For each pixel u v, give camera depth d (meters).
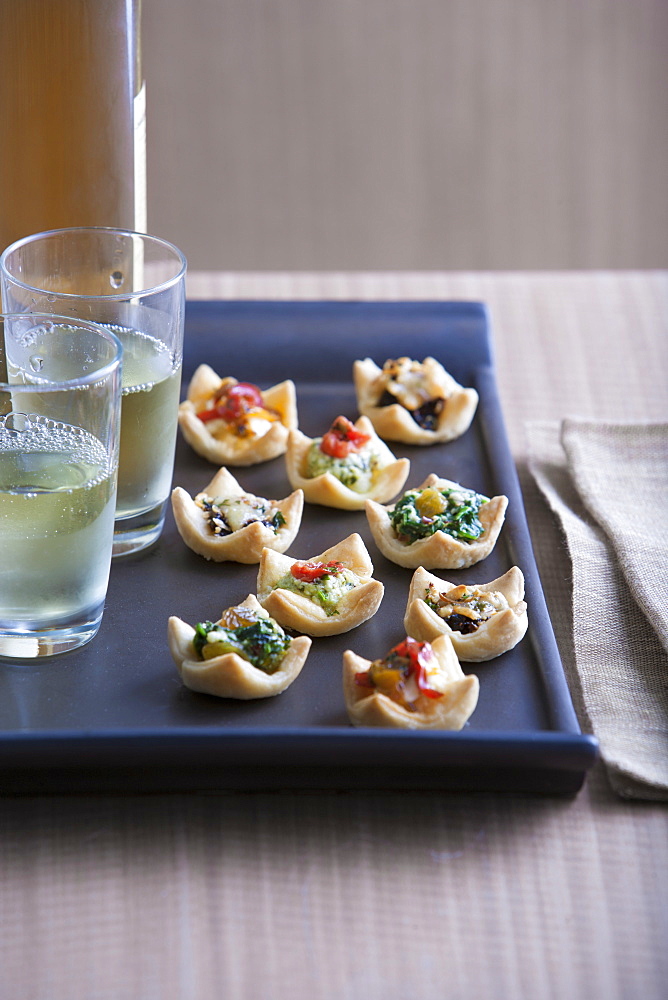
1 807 0.68
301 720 0.71
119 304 0.76
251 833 0.68
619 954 0.64
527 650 0.74
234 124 1.80
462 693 0.69
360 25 1.74
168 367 0.77
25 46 0.78
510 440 0.91
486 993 0.63
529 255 1.90
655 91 1.77
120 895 0.66
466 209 1.86
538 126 1.81
